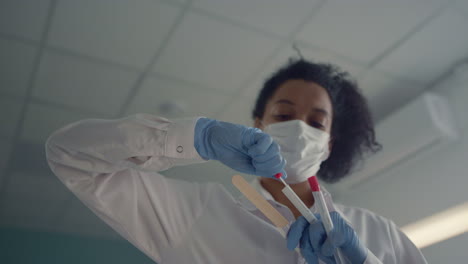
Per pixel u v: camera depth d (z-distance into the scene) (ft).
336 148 4.69
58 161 2.56
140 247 2.73
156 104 9.38
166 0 6.97
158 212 2.80
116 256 15.03
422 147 8.93
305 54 8.15
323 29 7.64
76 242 14.78
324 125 3.74
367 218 3.38
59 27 7.47
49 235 14.55
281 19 7.41
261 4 7.13
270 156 2.33
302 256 2.50
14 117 9.77
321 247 2.31
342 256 2.36
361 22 7.54
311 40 7.86
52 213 13.74
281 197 3.32
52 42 7.79
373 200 10.25
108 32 7.56
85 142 2.44
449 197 8.54
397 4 7.23
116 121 2.48
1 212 13.60
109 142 2.41
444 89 9.08
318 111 3.78
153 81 8.75
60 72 8.49
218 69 8.44
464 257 7.96
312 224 2.35
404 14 7.44
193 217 2.91
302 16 7.37
